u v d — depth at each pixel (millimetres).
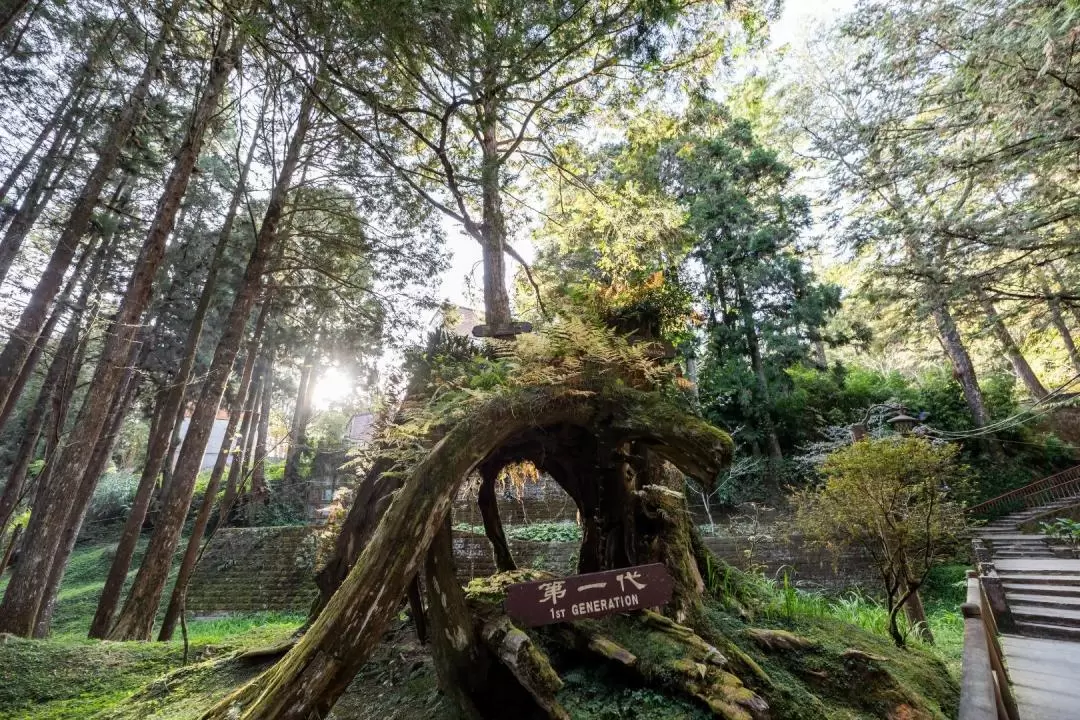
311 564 11750
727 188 16391
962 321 10414
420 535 2236
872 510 4484
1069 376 17594
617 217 7359
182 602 4410
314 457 17609
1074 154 7926
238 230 12320
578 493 3541
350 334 11156
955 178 9750
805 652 3219
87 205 8422
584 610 2471
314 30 3002
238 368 16625
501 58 3232
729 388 15070
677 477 4371
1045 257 8914
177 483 7277
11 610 5727
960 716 2002
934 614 9414
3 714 3615
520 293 7848
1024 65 7605
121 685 4023
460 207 4270
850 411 16375
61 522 6301
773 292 15664
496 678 2529
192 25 6176
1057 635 7184
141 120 8703
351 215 9586
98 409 6645
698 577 3764
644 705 2457
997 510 14062
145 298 6941
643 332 4176
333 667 1994
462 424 2502
